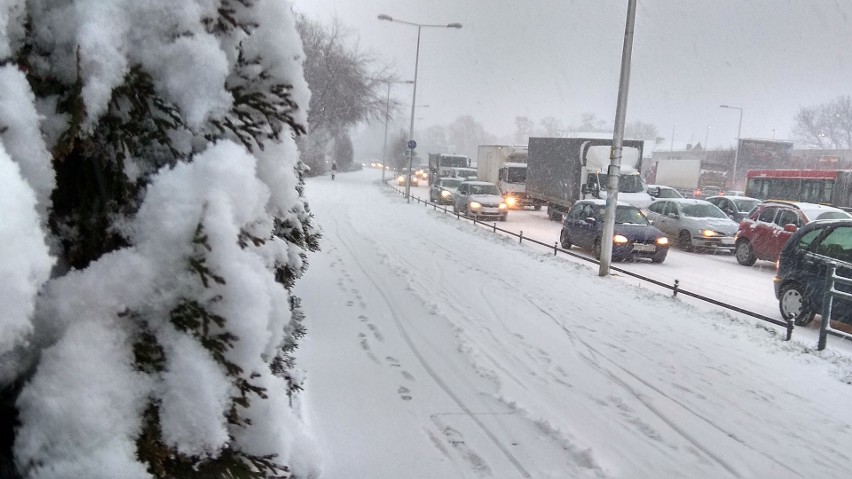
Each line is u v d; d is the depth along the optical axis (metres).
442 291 9.73
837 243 8.67
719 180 45.16
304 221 3.75
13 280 1.29
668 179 43.12
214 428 1.77
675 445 4.52
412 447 4.20
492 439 4.41
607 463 4.15
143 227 1.76
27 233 1.34
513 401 5.16
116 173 1.97
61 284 1.70
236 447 1.98
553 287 10.66
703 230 17.88
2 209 1.28
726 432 4.81
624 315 8.69
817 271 8.77
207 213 1.74
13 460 1.63
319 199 31.08
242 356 1.81
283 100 2.24
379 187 47.84
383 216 23.80
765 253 15.07
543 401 5.22
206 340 1.80
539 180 29.06
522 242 17.36
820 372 6.39
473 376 5.75
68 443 1.58
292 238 3.20
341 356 6.08
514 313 8.47
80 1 1.84
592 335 7.48
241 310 1.79
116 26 1.83
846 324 8.20
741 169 47.28
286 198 2.29
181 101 1.92
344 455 3.99
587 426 4.75
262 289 1.83
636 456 4.30
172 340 1.78
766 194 26.44
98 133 1.94
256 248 2.09
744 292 12.11
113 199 1.99
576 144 25.09
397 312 8.09
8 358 1.64
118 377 1.68
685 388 5.74
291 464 2.26
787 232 14.50
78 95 1.77
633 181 23.95
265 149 2.24
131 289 1.72
